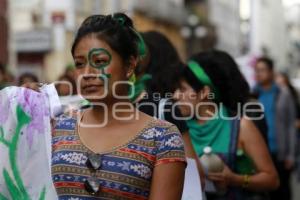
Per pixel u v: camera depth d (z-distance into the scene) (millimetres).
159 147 3385
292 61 89812
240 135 5492
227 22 64875
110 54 3430
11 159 3639
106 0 33438
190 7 53594
